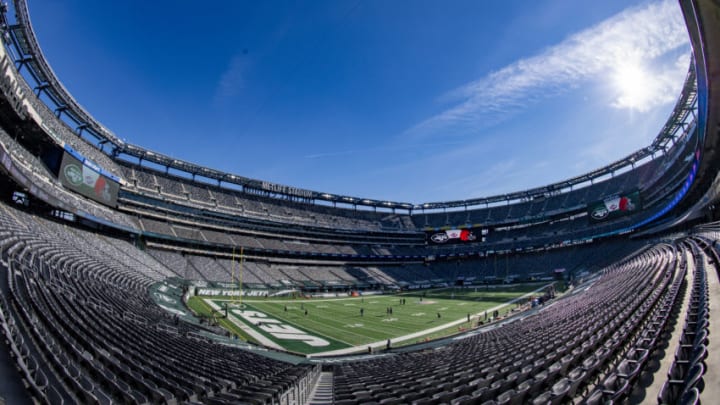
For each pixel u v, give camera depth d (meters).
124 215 55.81
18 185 30.77
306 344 27.70
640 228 63.62
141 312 22.03
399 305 49.56
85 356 9.23
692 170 36.47
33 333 9.12
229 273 59.84
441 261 90.31
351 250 85.75
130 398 7.05
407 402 7.46
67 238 34.66
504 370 9.41
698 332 7.46
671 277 18.52
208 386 9.35
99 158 54.81
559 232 79.94
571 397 6.29
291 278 66.69
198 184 75.44
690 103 49.38
